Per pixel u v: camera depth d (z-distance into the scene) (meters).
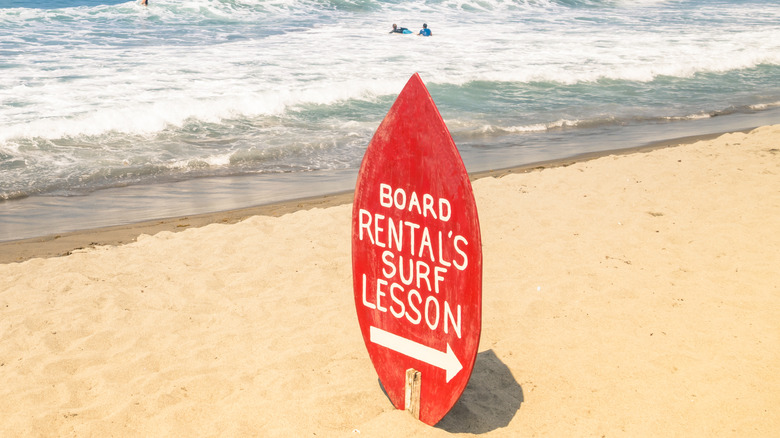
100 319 4.95
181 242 6.56
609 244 6.21
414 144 3.30
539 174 8.77
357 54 18.20
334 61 17.16
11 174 9.66
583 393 3.81
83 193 9.12
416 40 20.73
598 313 4.82
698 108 14.85
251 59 17.02
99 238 7.30
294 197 8.98
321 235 6.72
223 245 6.42
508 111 14.16
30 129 11.12
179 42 18.84
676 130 12.89
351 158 10.97
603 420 3.54
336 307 5.09
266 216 7.38
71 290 5.46
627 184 8.09
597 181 8.30
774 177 8.02
